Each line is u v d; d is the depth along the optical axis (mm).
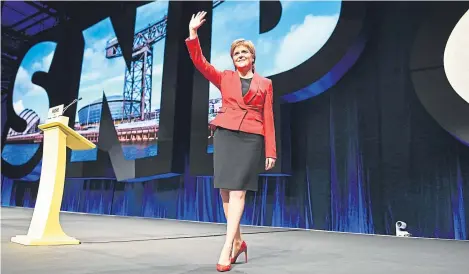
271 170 3562
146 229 3102
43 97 6184
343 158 3533
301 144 3775
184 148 4496
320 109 3736
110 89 5211
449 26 3064
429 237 3027
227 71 1596
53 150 2141
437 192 3061
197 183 4359
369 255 1894
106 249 1892
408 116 3287
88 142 2146
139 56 5047
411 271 1459
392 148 3316
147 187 4785
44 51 6398
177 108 4453
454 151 3041
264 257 1750
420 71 3137
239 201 1470
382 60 3502
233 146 1478
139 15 5203
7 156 6406
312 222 3574
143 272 1309
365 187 3381
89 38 5723
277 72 3836
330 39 3484
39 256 1628
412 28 3412
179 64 4570
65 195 5598
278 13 4004
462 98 2918
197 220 4270
